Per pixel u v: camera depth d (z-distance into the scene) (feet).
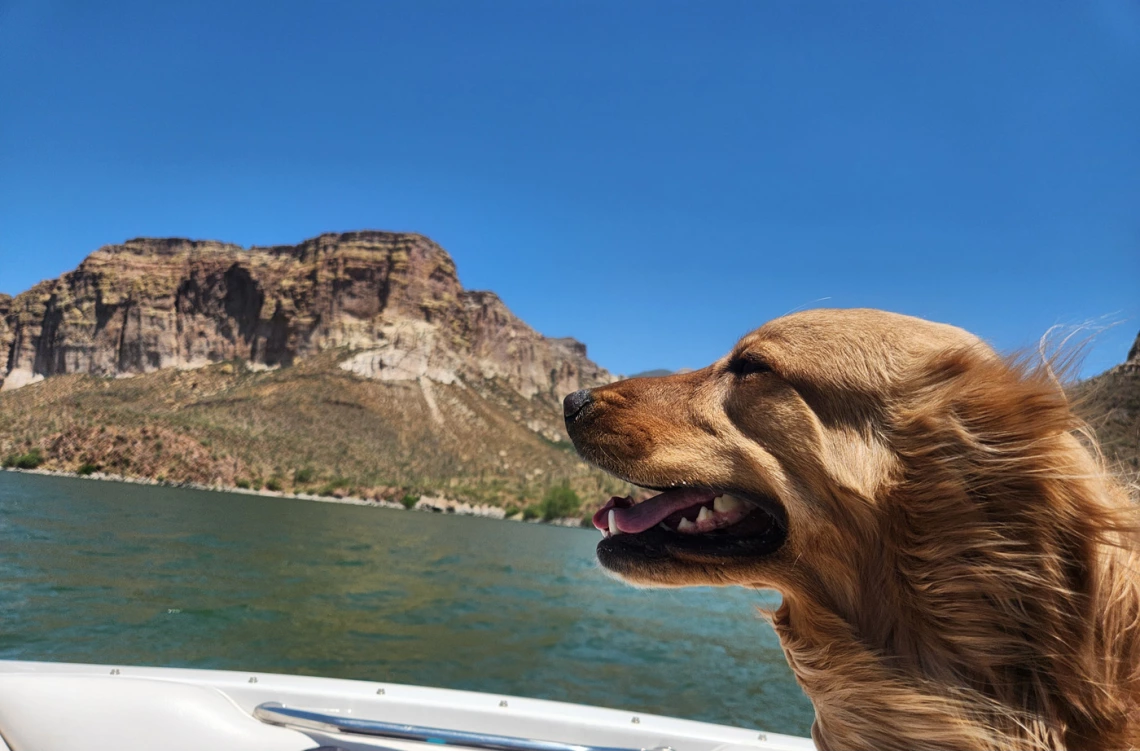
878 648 1.13
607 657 7.32
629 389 1.47
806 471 1.21
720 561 1.28
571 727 1.71
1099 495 1.00
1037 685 1.00
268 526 24.08
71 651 6.27
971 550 1.05
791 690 6.23
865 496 1.13
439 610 9.95
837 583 1.18
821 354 1.24
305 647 7.07
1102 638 1.00
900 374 1.16
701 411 1.37
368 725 1.53
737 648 8.11
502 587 13.34
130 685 1.61
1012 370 1.14
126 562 12.16
